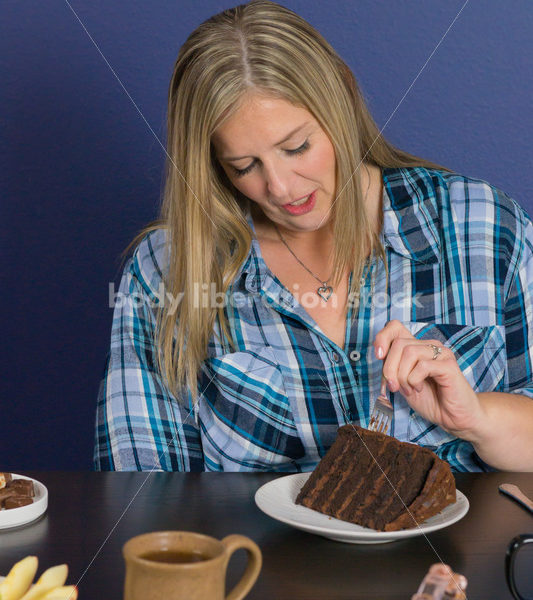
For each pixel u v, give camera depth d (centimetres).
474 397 119
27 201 216
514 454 123
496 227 146
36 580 83
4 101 212
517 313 144
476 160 205
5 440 227
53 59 209
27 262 219
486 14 198
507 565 72
